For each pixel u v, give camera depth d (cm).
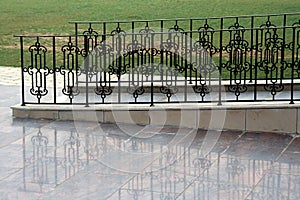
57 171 742
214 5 2456
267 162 777
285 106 898
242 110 910
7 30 2192
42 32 2142
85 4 2655
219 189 684
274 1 2450
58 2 2733
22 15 2466
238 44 984
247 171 743
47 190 681
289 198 656
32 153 810
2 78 1380
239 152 819
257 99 955
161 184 700
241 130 916
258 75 1352
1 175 728
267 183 701
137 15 2359
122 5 2586
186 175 730
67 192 676
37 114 990
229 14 2252
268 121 907
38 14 2477
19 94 1183
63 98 1065
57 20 2344
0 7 2656
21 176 725
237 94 1002
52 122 965
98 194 670
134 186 693
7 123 960
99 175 729
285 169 750
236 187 689
